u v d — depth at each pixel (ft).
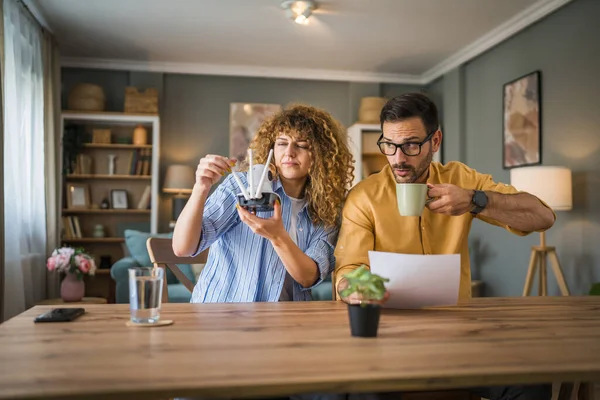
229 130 21.22
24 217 14.21
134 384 2.42
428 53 18.93
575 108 13.50
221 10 15.15
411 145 5.37
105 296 19.57
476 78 18.56
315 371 2.63
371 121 20.38
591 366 2.79
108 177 19.35
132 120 19.29
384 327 3.71
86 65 20.02
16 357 2.86
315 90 21.88
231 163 4.97
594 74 12.88
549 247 13.01
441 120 21.20
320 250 5.44
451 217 5.76
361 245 5.49
